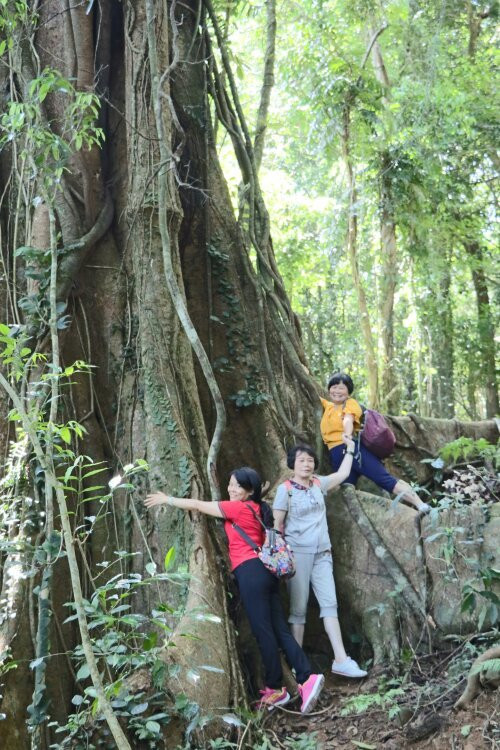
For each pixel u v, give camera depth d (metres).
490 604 5.79
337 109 13.04
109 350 7.08
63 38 7.52
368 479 7.50
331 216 14.43
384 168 13.48
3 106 7.42
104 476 6.74
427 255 14.37
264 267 7.99
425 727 4.93
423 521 6.24
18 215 7.14
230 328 7.64
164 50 7.28
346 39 13.83
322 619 6.55
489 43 16.19
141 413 6.75
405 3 13.87
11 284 7.13
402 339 16.80
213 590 5.71
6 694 5.52
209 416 7.30
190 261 7.77
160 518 6.25
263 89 8.92
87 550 6.46
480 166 15.27
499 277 16.77
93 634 6.20
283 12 14.13
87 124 6.40
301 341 8.14
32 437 4.32
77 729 4.64
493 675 4.97
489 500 7.37
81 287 7.12
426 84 12.94
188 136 8.07
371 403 13.60
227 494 7.16
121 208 7.43
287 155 16.09
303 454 6.16
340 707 5.54
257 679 5.95
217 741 4.81
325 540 6.14
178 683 4.95
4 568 6.02
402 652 5.89
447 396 15.16
